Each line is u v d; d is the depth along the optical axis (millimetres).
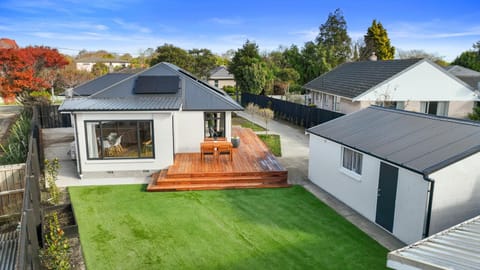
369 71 31219
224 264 8734
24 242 6746
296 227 10805
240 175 14930
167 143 15609
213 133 19047
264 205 12586
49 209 11844
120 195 13469
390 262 5789
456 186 9023
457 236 6770
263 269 8516
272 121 32344
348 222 11188
